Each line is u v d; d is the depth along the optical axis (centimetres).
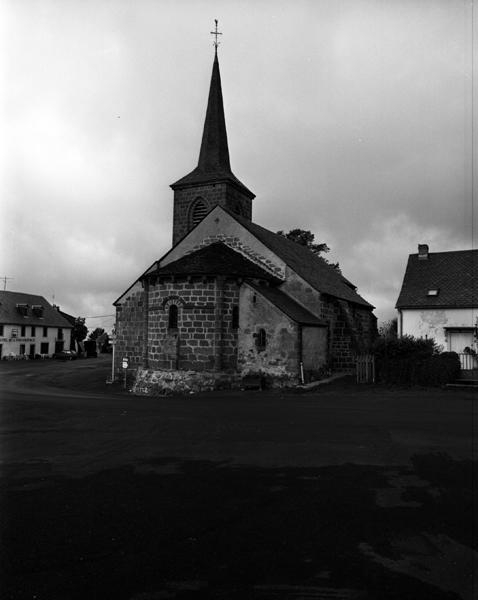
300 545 551
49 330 7331
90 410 1623
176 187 3438
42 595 447
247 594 450
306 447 1033
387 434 1159
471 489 747
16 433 1221
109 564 507
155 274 2394
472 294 2823
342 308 2917
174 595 448
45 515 645
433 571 493
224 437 1145
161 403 1816
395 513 648
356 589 459
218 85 3622
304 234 5506
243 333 2378
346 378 2523
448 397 1833
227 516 639
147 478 814
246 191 3550
